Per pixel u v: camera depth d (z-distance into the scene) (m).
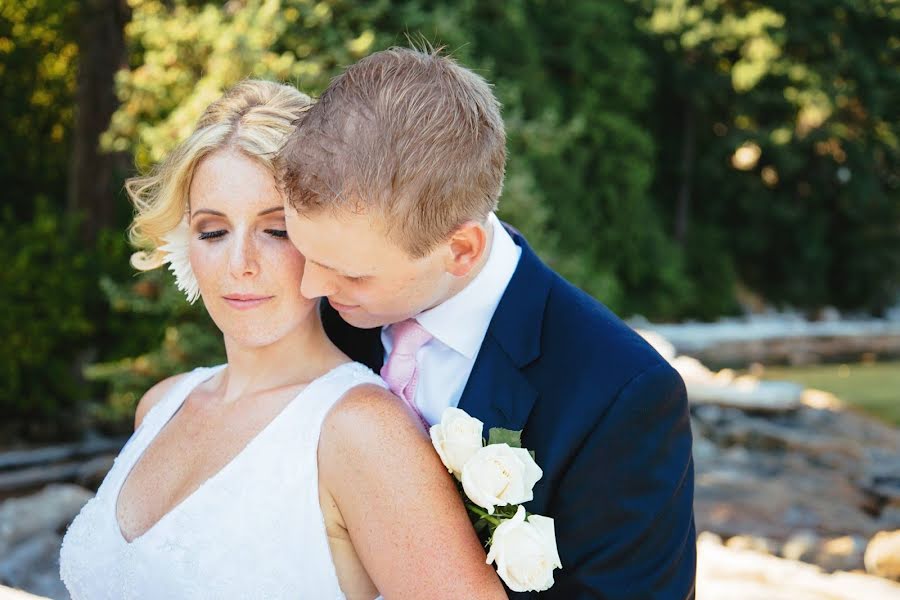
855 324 19.61
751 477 6.79
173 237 1.58
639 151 17.20
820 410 9.30
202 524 1.41
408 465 1.35
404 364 1.55
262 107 1.46
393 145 1.26
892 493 6.54
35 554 4.29
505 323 1.53
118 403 7.08
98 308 7.22
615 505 1.44
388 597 1.35
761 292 21.39
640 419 1.44
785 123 20.12
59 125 12.92
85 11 8.88
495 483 1.31
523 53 12.84
